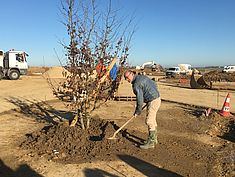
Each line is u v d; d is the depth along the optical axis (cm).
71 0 646
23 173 488
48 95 1524
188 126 855
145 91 623
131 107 1180
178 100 1445
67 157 562
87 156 567
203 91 2023
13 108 1090
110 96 706
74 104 681
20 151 593
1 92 1661
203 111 1109
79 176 480
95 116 869
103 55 668
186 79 3347
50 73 3139
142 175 491
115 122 866
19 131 755
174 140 705
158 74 4869
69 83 664
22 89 1828
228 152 629
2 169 503
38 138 650
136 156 576
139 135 715
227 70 5438
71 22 650
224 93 1917
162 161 557
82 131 670
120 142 640
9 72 2588
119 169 512
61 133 652
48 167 514
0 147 617
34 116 963
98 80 672
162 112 1079
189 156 596
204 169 529
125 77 629
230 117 998
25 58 2656
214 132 816
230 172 517
